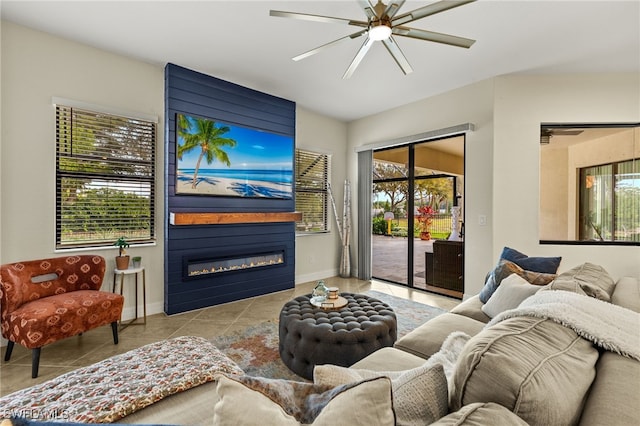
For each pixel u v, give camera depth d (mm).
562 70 3514
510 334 843
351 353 1979
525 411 654
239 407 640
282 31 2811
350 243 5578
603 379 786
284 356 2275
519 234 3648
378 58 3283
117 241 3146
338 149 5551
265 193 4262
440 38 2125
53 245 2885
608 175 3701
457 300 4066
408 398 815
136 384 1353
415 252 4719
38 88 2801
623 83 3527
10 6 2451
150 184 3477
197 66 3488
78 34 2867
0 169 2625
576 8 2426
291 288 4633
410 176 4746
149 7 2475
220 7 2479
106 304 2570
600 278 1896
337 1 2410
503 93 3670
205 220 3545
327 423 625
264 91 4215
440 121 4270
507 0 2342
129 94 3305
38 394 1280
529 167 3639
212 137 3750
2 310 2334
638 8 2414
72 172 2998
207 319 3336
